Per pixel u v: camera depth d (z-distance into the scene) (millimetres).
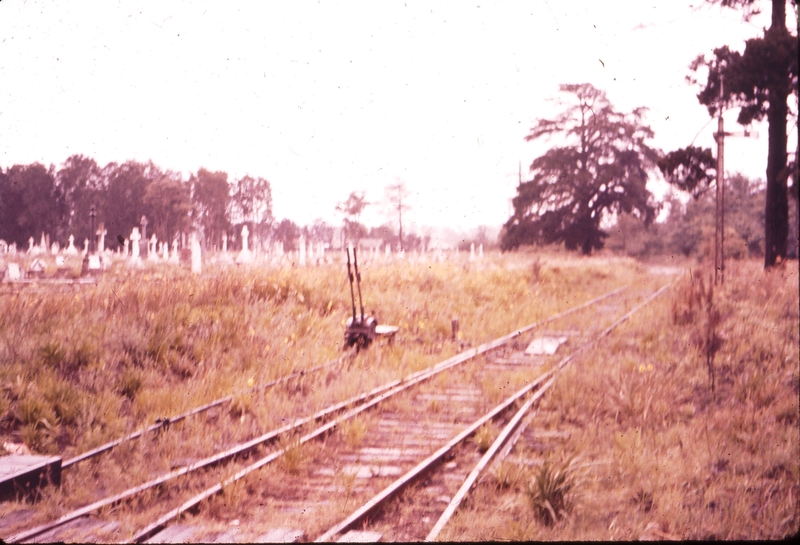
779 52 18266
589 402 8250
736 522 4898
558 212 55375
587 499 5234
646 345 12133
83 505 5160
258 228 50844
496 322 16516
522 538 4480
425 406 8602
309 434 6887
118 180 54312
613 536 4562
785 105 19828
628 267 41406
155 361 9375
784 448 6562
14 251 40062
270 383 9094
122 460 6148
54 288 12398
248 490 5562
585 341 13422
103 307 10984
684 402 8445
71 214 53781
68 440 6863
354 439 6875
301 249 27391
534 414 7789
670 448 6629
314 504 5250
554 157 55375
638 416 7676
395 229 43844
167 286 12422
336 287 16531
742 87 19031
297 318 13156
